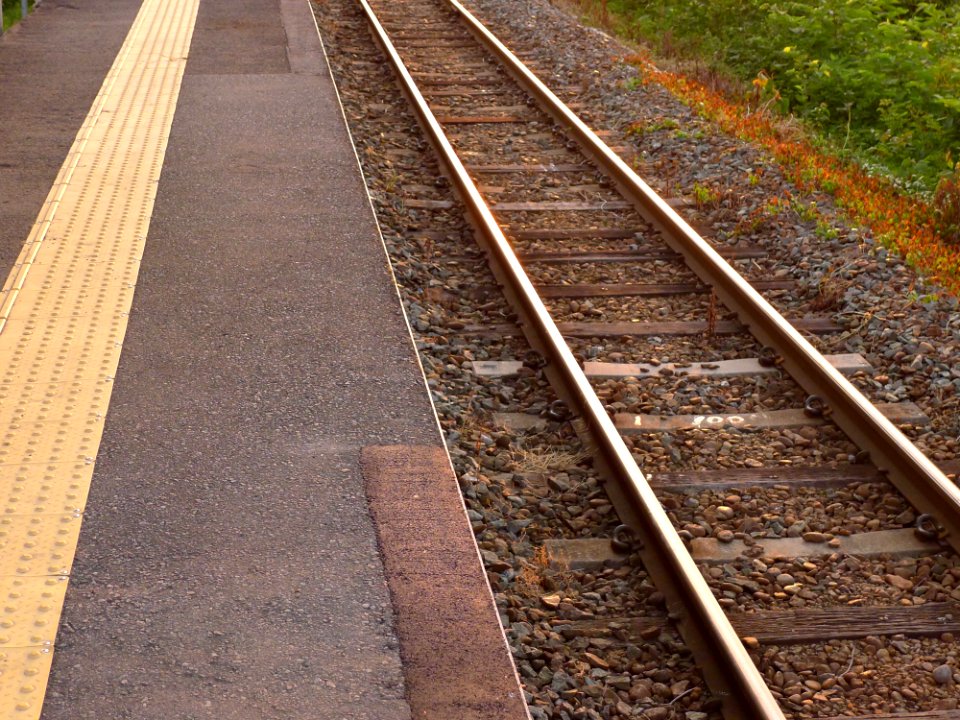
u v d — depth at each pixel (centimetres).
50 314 616
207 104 1116
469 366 626
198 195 839
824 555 479
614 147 1102
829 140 1201
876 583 462
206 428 509
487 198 941
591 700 390
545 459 541
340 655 373
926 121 1238
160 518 440
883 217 884
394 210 873
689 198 955
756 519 502
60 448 484
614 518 498
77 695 350
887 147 1216
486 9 1736
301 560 420
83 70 1255
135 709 346
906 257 789
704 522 500
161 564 413
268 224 784
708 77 1405
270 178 890
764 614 438
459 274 767
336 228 783
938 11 1616
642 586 448
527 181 988
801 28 1482
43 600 390
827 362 603
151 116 1065
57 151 935
